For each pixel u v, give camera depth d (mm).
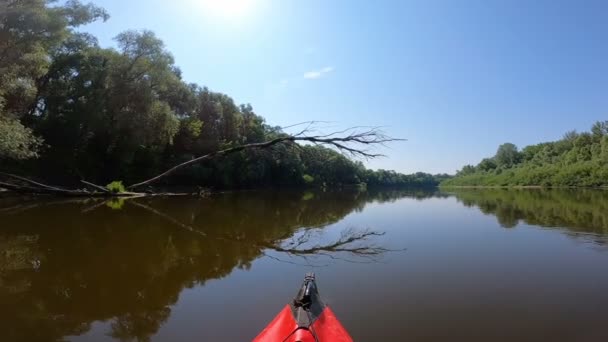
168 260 10039
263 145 23688
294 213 22344
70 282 8078
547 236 13672
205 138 48500
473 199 38406
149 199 28281
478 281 8328
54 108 31031
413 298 7230
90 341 5422
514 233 14453
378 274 8938
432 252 11312
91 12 31781
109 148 34438
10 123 20547
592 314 6387
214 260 10195
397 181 152500
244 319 6215
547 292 7531
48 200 24109
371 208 27094
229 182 50000
